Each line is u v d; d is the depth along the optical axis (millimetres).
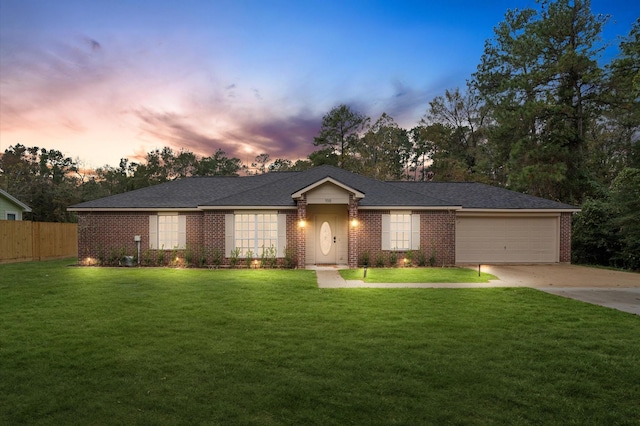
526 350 5785
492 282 12586
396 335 6523
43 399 4102
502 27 37750
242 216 17516
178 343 6035
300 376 4758
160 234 18281
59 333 6555
